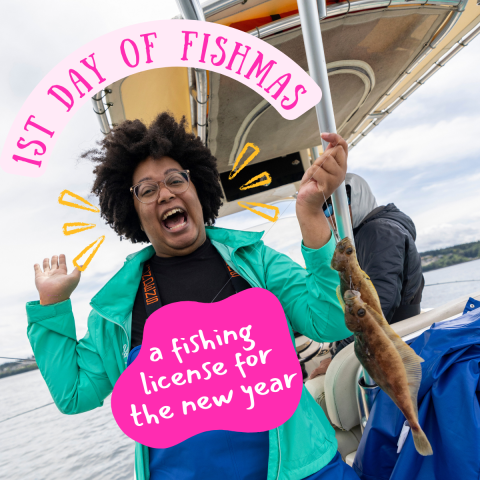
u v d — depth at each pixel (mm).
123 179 1479
